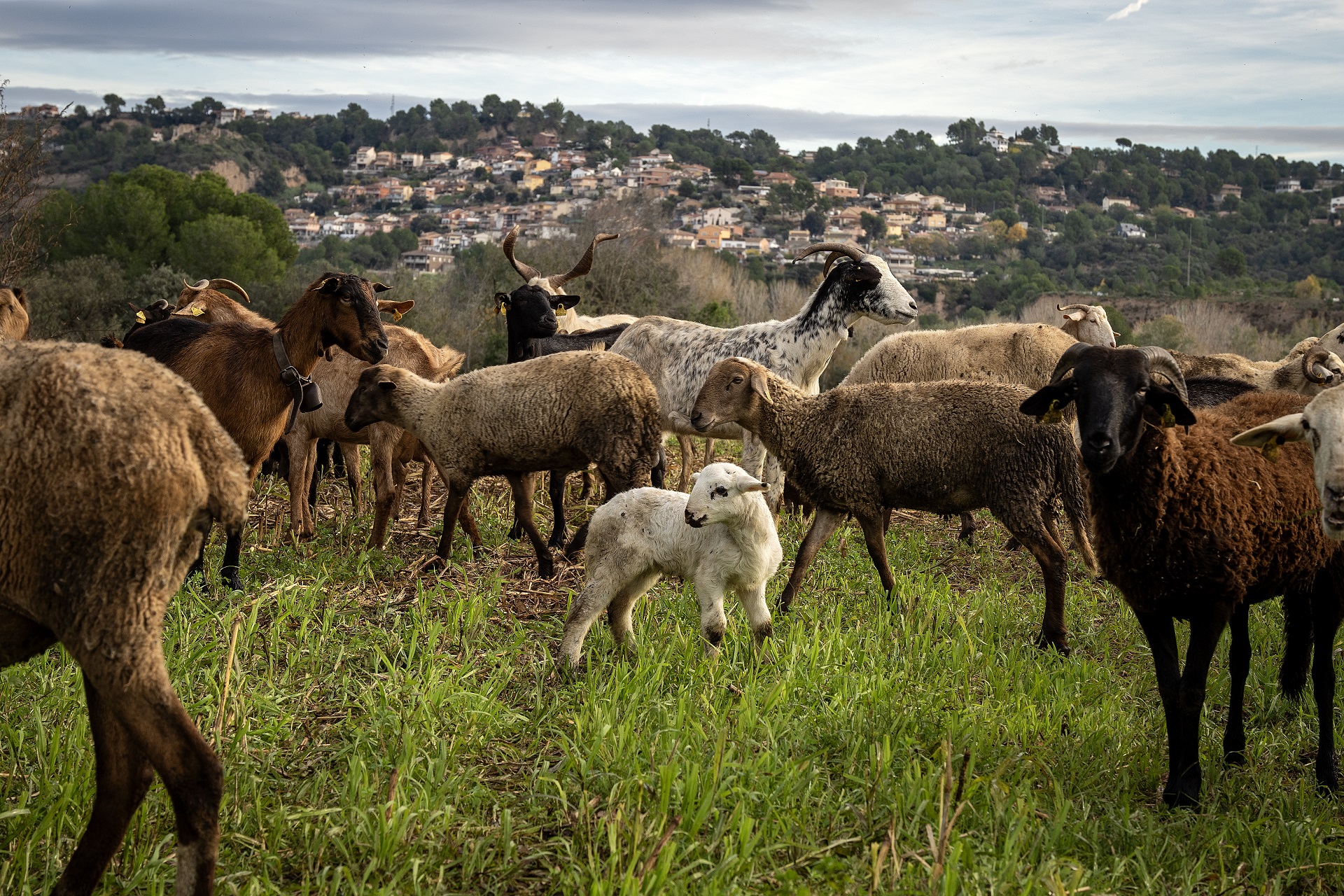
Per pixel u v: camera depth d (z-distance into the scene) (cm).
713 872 387
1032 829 443
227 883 372
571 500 1052
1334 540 538
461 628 652
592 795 453
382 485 827
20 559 341
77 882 354
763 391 765
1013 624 737
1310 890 440
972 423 711
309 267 3819
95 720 356
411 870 392
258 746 477
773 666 592
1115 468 521
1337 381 1038
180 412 361
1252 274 10062
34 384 342
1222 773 533
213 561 753
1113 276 9294
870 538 757
